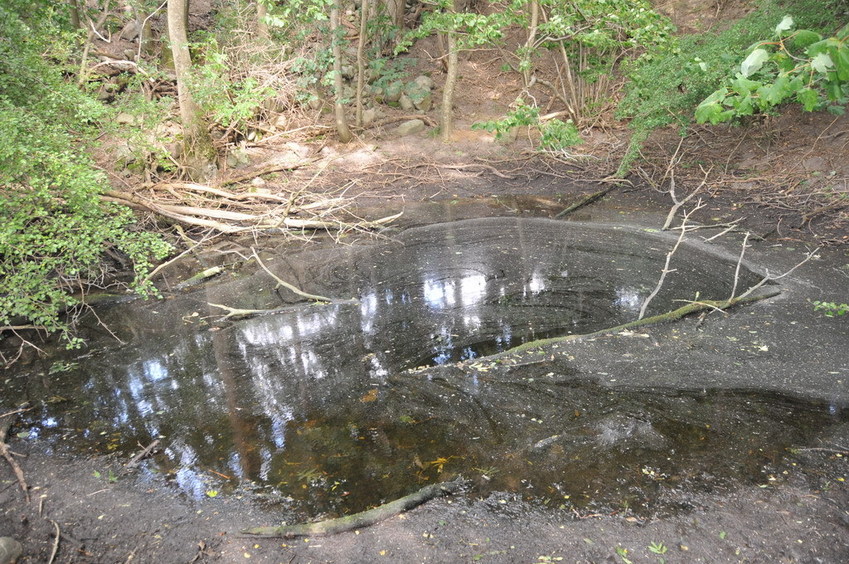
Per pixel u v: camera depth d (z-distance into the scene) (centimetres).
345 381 537
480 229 946
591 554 333
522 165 1235
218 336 639
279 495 397
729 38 1029
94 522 377
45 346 632
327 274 795
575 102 1362
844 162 993
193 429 478
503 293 709
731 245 822
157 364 587
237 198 1039
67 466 436
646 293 692
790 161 1052
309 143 1296
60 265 740
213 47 1188
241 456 441
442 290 727
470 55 1559
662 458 411
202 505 390
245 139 1273
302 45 1321
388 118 1377
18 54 779
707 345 555
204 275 791
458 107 1430
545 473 403
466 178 1193
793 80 265
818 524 344
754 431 433
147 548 354
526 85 1359
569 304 673
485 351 580
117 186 1000
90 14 1223
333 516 376
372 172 1216
